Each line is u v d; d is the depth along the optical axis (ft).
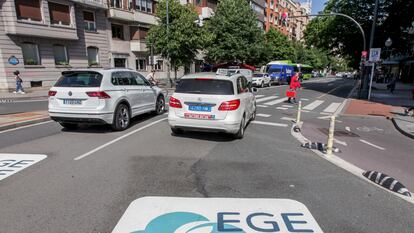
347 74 310.04
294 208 11.73
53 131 25.25
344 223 10.69
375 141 25.12
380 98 64.95
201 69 133.28
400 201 12.63
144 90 30.42
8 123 26.45
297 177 15.25
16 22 61.82
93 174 14.97
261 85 95.66
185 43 78.74
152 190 13.16
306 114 40.04
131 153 18.88
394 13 78.13
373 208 11.92
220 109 21.35
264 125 30.32
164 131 25.75
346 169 16.76
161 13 79.41
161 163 16.98
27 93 62.39
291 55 185.57
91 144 20.97
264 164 17.29
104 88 23.53
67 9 72.84
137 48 97.55
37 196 12.32
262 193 13.10
